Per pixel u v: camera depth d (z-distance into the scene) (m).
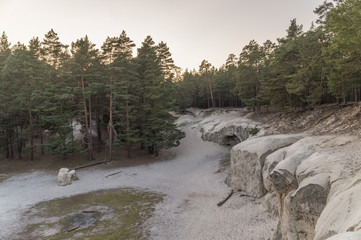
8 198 20.33
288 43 27.59
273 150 16.78
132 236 13.36
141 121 34.88
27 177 26.62
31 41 34.12
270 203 13.93
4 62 32.34
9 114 32.47
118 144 30.56
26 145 36.28
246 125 33.44
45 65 32.19
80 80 31.59
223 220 14.44
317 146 12.20
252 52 41.44
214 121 47.62
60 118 29.02
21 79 31.89
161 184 23.83
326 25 22.66
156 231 13.88
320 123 20.12
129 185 23.73
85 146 37.28
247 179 18.28
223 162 29.17
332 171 8.23
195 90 71.69
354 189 6.07
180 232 13.64
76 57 30.05
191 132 47.69
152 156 34.91
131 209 17.45
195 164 30.59
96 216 16.30
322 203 7.60
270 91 30.16
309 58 24.00
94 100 35.34
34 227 14.76
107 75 32.78
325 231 5.71
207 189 21.28
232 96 66.25
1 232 14.13
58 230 14.30
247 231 12.48
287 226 8.72
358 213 4.91
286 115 28.48
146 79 34.03
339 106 20.64
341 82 19.50
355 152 9.73
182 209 17.12
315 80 25.50
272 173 10.89
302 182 8.71
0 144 32.09
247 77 43.41
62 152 29.08
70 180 24.58
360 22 12.99
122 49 31.58
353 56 16.97
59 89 29.45
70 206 18.33
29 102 30.75
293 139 17.48
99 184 24.22
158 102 33.38
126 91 31.34
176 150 38.09
